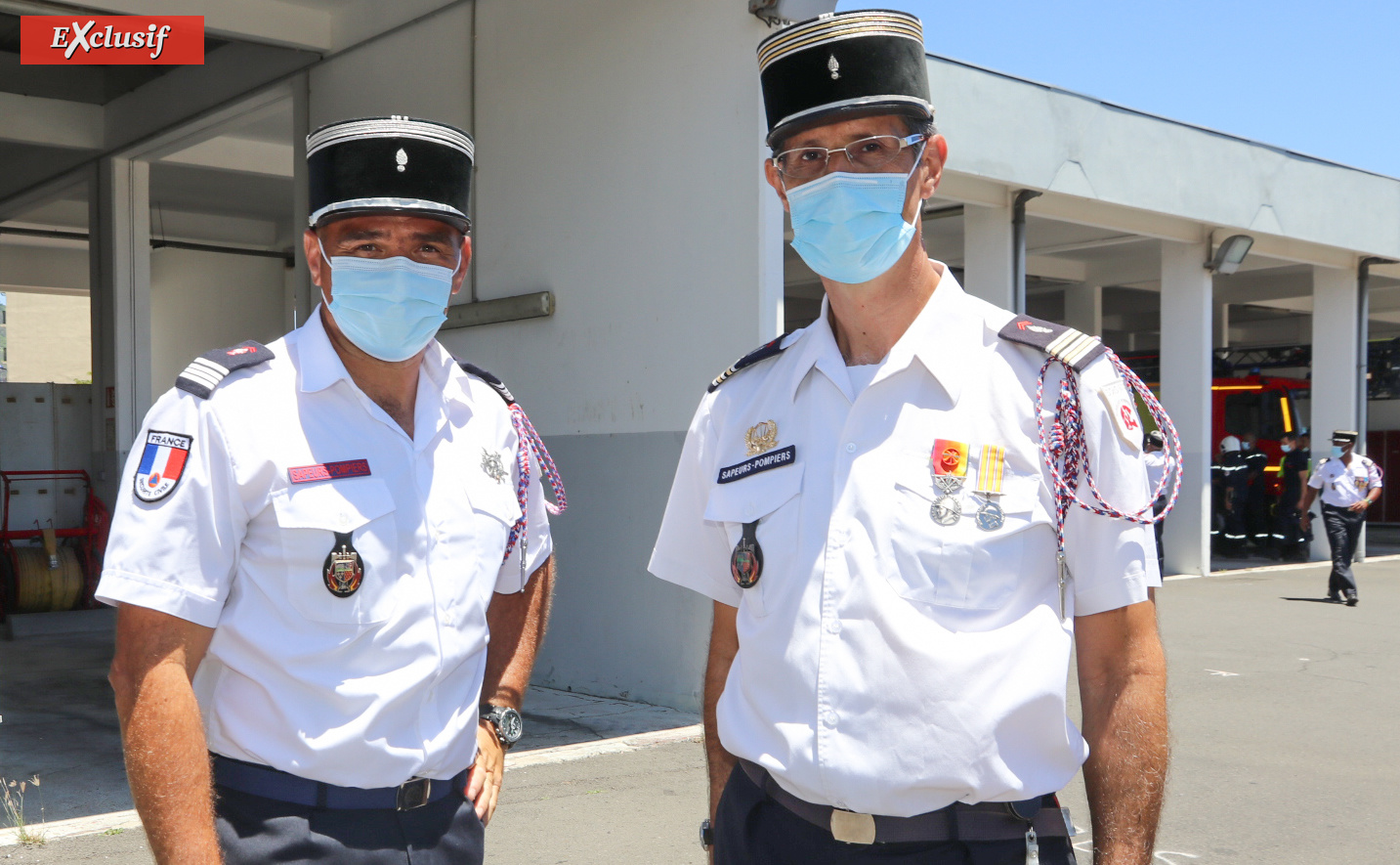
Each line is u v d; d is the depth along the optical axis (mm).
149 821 1689
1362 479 11375
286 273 16516
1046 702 1608
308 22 8523
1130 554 1619
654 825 4500
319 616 1810
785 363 1899
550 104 7113
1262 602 11414
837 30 1722
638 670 6715
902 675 1616
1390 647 8867
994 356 1695
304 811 1800
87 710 6707
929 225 13594
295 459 1843
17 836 4250
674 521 2037
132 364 10883
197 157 11648
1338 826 4582
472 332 7719
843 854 1669
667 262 6469
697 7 6273
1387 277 16578
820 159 1776
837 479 1722
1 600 10234
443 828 1926
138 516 1756
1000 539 1622
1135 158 11367
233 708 1830
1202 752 5727
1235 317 23047
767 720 1744
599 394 6883
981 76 10016
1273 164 12906
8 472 10852
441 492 1971
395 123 1896
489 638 2236
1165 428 1682
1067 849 1685
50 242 16547
